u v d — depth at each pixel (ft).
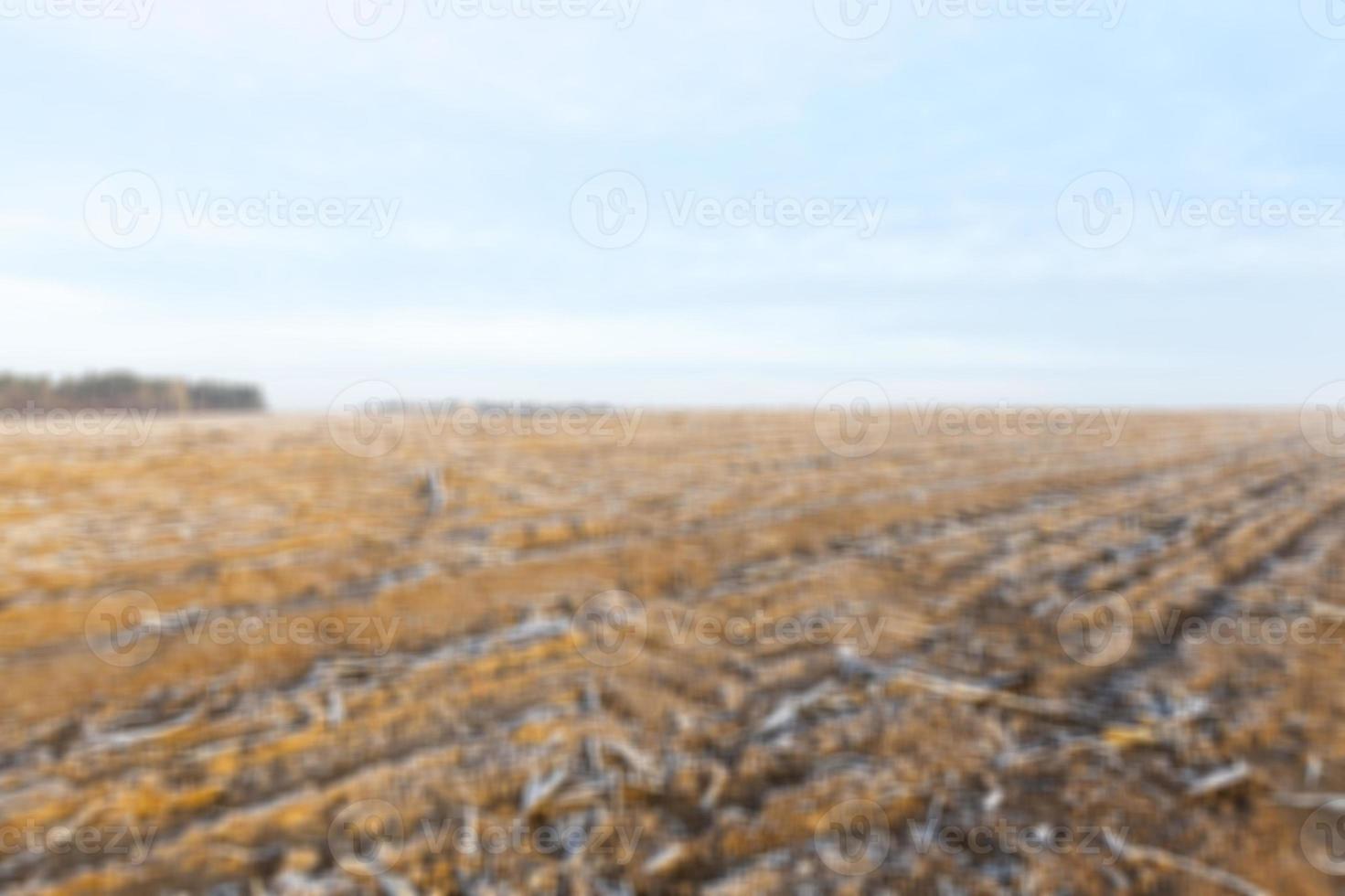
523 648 17.44
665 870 11.41
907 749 14.30
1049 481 33.55
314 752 13.57
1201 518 27.96
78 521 22.24
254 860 11.13
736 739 14.57
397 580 20.40
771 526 26.09
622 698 15.75
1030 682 16.60
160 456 28.94
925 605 20.38
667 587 21.11
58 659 15.66
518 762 13.62
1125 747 14.30
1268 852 11.64
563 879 11.18
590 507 27.12
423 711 14.92
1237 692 16.03
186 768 12.92
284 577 20.08
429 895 10.76
